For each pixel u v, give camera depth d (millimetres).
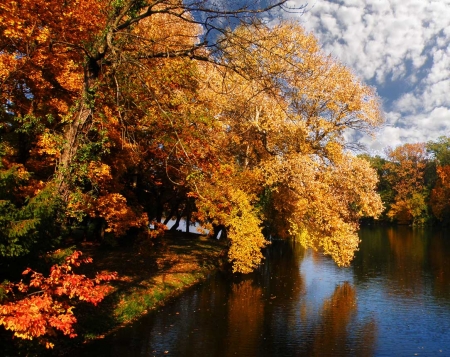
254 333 13250
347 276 23547
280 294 18859
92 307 13531
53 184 9445
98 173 12617
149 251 22891
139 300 15695
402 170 81000
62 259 9078
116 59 9969
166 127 13664
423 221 74188
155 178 24781
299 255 33188
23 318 6895
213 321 14391
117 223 16484
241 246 21438
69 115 10344
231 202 21578
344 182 22062
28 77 12055
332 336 13211
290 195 23250
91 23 11992
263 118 22094
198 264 24688
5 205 7758
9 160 12859
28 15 10648
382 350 12023
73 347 11055
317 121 23531
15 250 7656
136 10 10398
